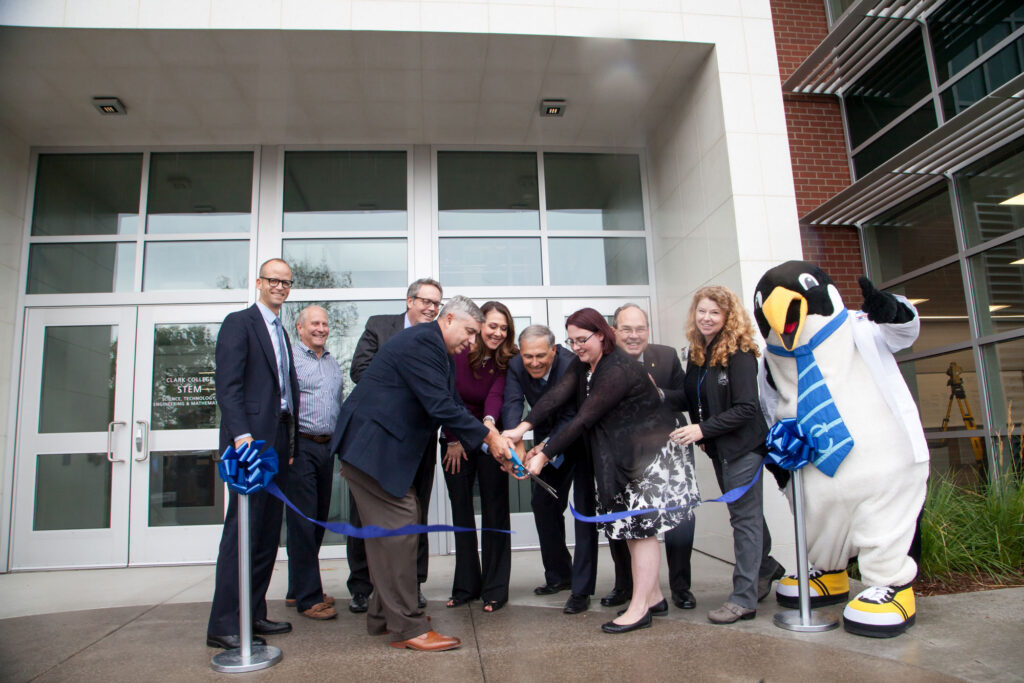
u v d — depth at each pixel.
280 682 2.03
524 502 4.45
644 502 1.54
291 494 2.92
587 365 1.98
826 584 2.64
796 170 4.61
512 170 4.98
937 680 1.83
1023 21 3.59
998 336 3.82
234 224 4.90
